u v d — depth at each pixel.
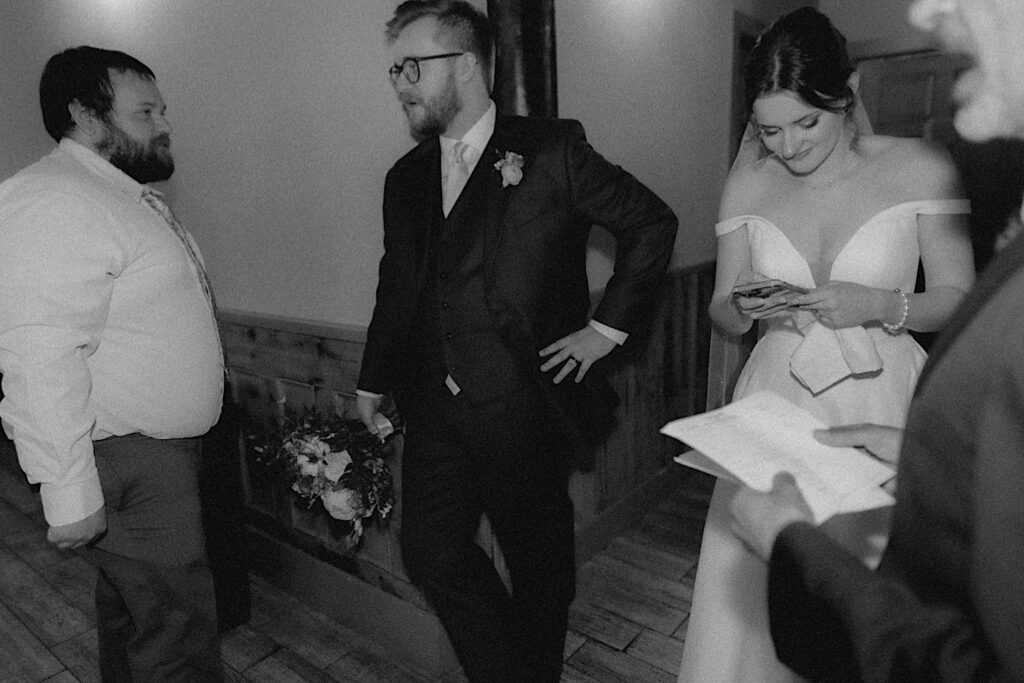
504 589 1.84
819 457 0.87
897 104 4.23
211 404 1.75
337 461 2.00
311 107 2.21
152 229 1.61
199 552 1.72
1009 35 0.55
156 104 1.68
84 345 1.47
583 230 1.76
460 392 1.71
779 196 1.49
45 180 1.48
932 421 0.56
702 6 3.28
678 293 3.15
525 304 1.65
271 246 2.46
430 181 1.73
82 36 2.81
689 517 3.06
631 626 2.33
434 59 1.56
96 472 1.50
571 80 2.43
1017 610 0.50
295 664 2.22
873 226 1.38
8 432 1.48
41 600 2.64
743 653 1.30
